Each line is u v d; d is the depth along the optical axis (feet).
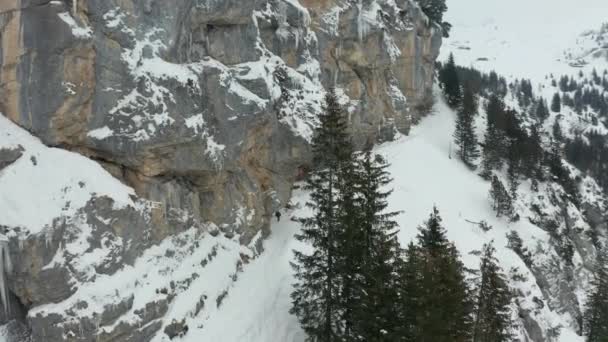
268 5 113.50
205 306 75.56
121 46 69.62
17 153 60.64
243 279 88.48
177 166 76.02
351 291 76.38
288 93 109.09
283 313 85.10
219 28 89.76
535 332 134.82
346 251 74.23
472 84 345.31
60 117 64.59
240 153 89.66
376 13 178.81
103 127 68.44
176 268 74.54
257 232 100.94
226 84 84.64
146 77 70.64
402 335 65.62
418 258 72.23
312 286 77.66
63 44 62.80
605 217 263.70
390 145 201.46
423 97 252.62
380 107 193.06
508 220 183.52
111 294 60.13
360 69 177.17
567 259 197.47
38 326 54.13
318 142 78.23
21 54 63.46
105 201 63.98
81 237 60.13
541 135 295.28
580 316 179.63
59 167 62.64
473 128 228.84
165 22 75.56
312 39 135.95
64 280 56.13
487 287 88.99
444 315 67.41
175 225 78.18
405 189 170.30
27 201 57.06
